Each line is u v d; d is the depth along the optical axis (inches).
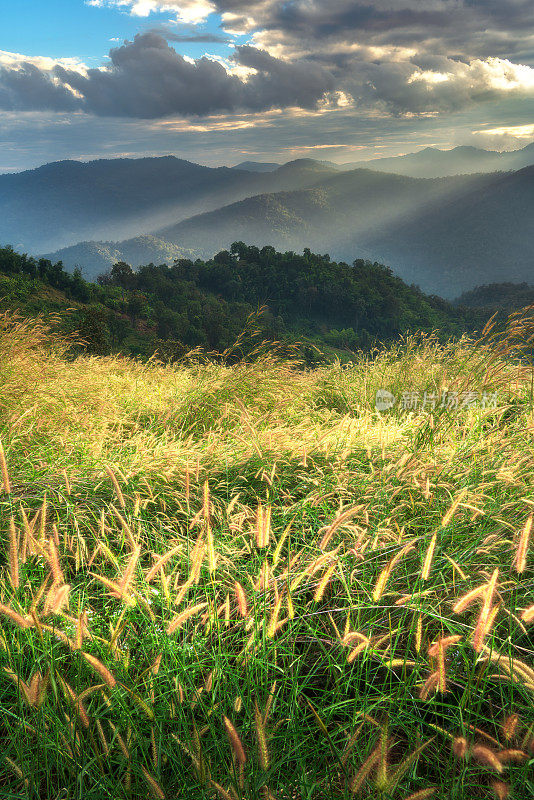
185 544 86.5
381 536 87.7
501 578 78.6
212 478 115.5
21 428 134.3
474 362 182.1
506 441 119.6
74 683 61.9
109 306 4603.8
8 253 4515.3
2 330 218.5
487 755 43.1
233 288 6963.6
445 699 66.7
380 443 135.1
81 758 51.4
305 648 75.0
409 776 52.9
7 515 93.0
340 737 59.9
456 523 92.2
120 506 101.3
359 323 6496.1
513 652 70.2
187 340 4333.2
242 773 44.7
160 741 50.9
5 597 72.4
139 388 232.4
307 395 231.0
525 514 90.4
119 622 59.3
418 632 59.4
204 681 59.4
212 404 194.2
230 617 74.2
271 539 91.4
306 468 125.8
